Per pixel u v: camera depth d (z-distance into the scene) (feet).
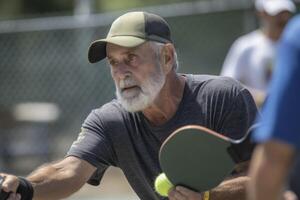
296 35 22.38
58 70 77.97
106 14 73.26
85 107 77.82
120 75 32.71
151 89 32.65
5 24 78.95
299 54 22.20
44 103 80.59
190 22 78.54
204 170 29.84
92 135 34.60
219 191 31.94
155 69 32.81
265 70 57.93
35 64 78.74
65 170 33.88
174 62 33.71
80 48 76.38
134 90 32.68
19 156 90.99
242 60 58.70
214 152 29.25
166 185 30.96
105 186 78.69
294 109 22.13
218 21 76.95
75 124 78.69
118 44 32.30
